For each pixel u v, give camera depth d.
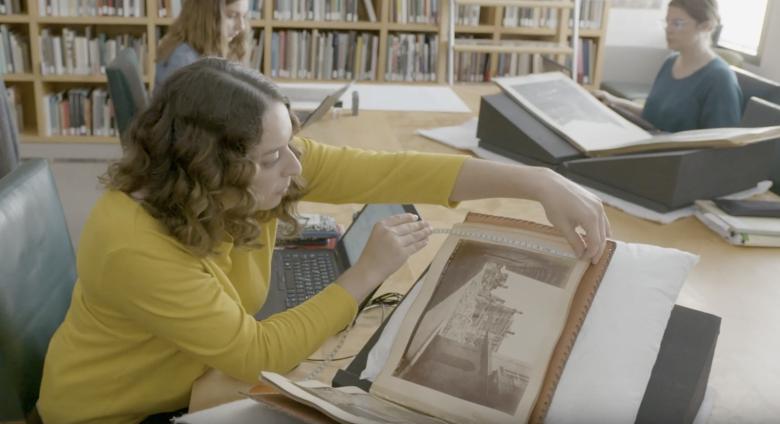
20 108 4.49
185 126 1.02
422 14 4.57
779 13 4.62
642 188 1.88
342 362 1.25
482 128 2.26
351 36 4.55
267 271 1.34
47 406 1.25
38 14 4.25
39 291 1.47
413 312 1.02
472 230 1.12
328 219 1.69
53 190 1.59
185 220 1.06
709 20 2.93
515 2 4.33
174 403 1.23
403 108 2.75
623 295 0.97
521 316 0.97
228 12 2.91
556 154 2.05
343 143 2.32
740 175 1.94
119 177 1.08
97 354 1.20
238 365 1.10
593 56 4.93
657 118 3.11
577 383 0.90
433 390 0.93
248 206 1.06
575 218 1.09
